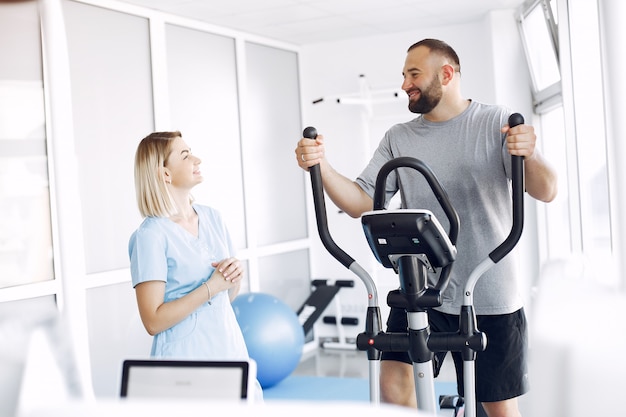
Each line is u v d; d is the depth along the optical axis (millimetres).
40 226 4203
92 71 4582
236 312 5000
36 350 831
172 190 2582
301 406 452
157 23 5141
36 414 469
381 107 6527
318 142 1887
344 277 6770
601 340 602
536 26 5426
